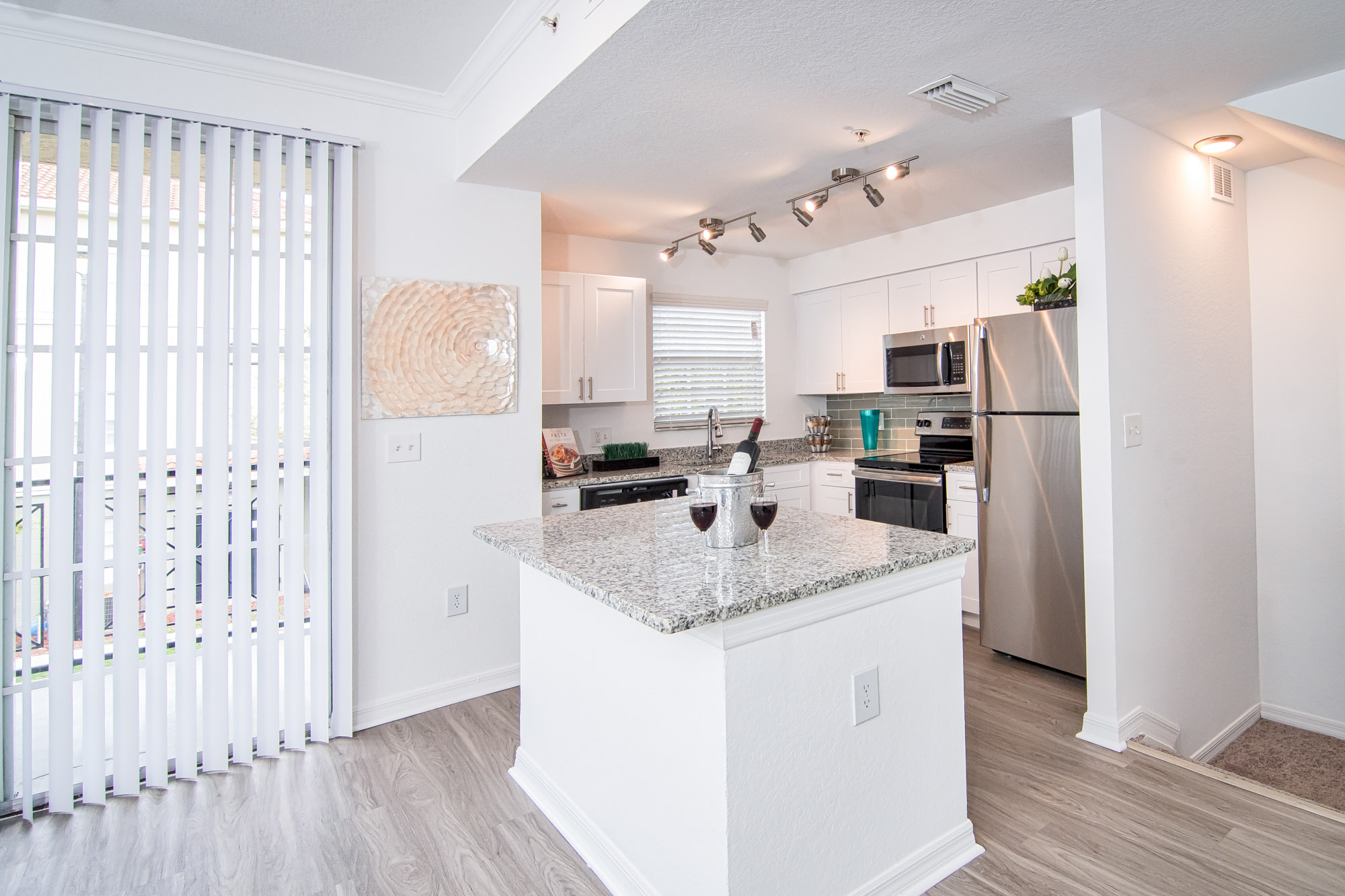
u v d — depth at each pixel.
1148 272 2.62
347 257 2.65
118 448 2.28
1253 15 1.82
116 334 2.27
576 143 2.60
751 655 1.47
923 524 4.00
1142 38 1.93
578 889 1.81
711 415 4.64
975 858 1.89
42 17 2.17
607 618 1.83
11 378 2.17
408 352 2.82
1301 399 3.10
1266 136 2.71
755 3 1.71
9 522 2.18
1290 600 3.19
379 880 1.85
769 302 5.09
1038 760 2.40
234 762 2.48
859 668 1.67
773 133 2.56
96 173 2.23
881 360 4.54
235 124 2.41
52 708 2.20
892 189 3.38
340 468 2.65
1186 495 2.81
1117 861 1.85
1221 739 3.04
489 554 3.04
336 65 2.57
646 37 1.86
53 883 1.85
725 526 1.89
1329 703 3.10
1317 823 1.99
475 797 2.24
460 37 2.39
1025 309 3.69
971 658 3.44
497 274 3.05
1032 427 3.14
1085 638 2.84
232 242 2.44
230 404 2.45
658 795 1.64
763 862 1.50
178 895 1.80
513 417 3.10
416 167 2.85
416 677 2.89
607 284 3.98
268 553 2.52
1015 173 3.14
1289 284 3.10
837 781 1.63
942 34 1.88
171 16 2.21
